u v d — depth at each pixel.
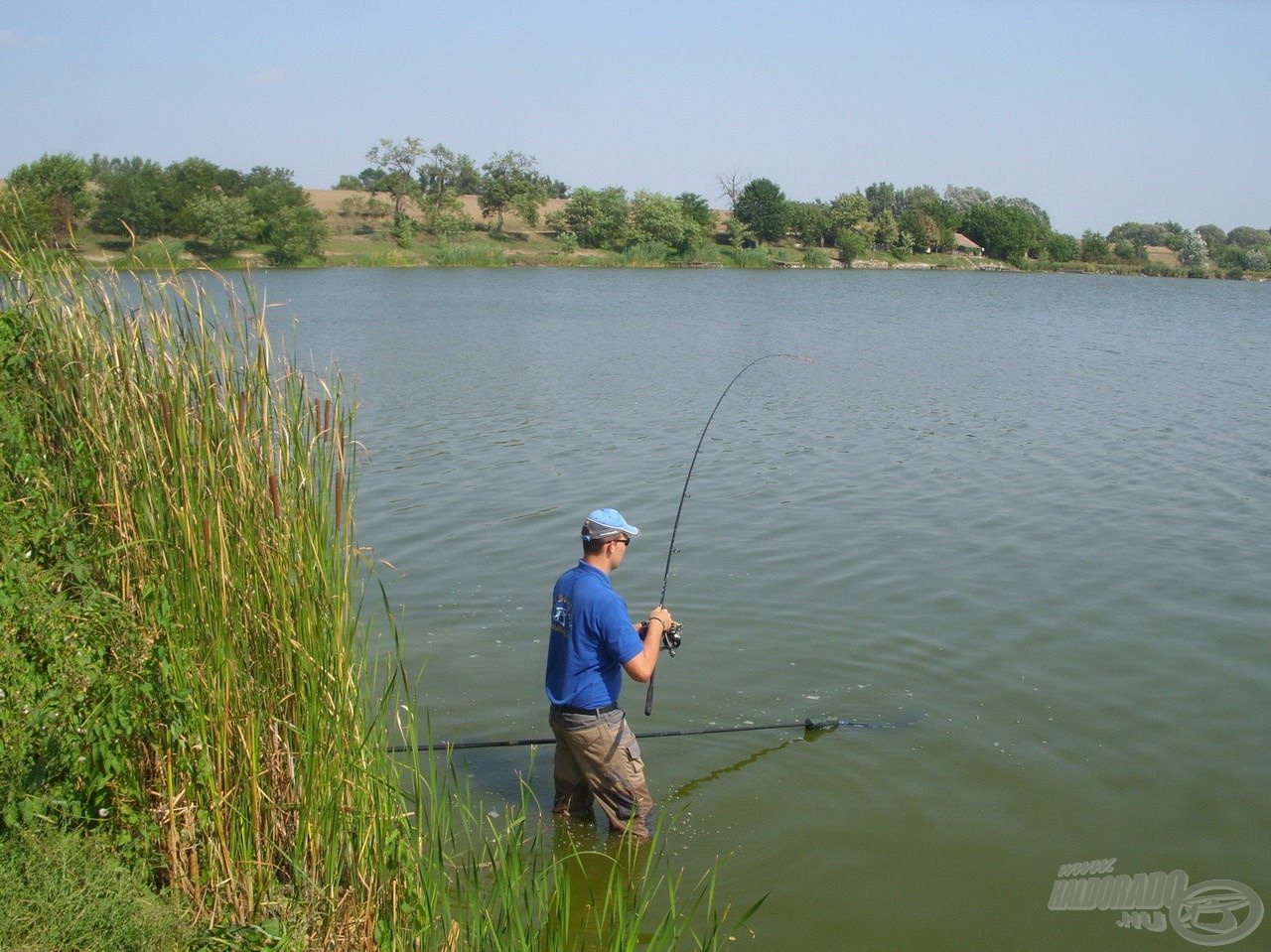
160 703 4.36
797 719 6.77
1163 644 7.79
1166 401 19.28
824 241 120.88
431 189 113.75
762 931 4.80
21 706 4.32
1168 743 6.41
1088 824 5.62
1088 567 9.48
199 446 4.50
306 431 4.67
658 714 6.82
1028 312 47.94
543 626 8.11
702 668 7.46
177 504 4.49
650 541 10.28
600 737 5.43
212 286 27.75
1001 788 5.96
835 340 31.36
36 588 4.48
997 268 122.88
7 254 4.89
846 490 12.30
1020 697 7.02
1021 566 9.52
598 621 5.40
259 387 4.61
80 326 4.84
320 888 4.25
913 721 6.71
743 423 16.77
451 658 7.49
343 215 103.50
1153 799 5.84
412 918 4.24
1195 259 131.12
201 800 4.38
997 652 7.69
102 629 4.46
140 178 69.75
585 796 5.71
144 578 4.58
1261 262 131.88
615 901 4.97
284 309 41.50
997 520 11.02
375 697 6.70
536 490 12.25
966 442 15.27
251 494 4.48
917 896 5.05
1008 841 5.48
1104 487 12.46
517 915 4.14
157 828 4.36
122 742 4.38
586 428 16.25
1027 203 187.88
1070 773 6.09
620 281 70.88
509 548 10.02
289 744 4.40
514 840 5.35
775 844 5.46
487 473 13.16
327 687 4.39
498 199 104.69
